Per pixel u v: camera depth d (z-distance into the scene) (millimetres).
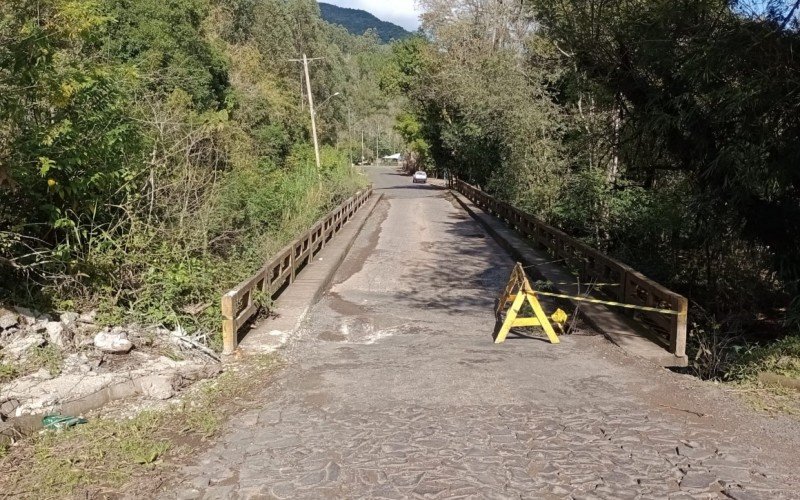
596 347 8328
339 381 6711
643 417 5625
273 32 54688
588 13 12289
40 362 6055
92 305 7617
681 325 7613
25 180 7285
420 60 44656
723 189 11219
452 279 14125
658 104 11875
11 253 7324
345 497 4207
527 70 23328
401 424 5461
